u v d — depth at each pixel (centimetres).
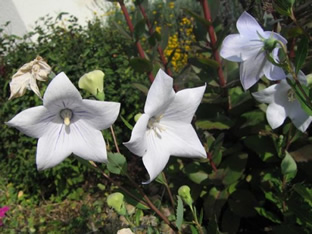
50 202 49
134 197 19
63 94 15
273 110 22
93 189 48
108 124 15
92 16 102
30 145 49
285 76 18
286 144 29
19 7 88
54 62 49
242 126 30
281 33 26
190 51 65
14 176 51
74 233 40
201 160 31
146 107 15
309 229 25
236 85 33
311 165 29
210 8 30
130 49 37
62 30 56
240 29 18
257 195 33
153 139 17
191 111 17
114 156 18
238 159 31
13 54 52
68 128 16
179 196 18
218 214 31
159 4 95
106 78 49
